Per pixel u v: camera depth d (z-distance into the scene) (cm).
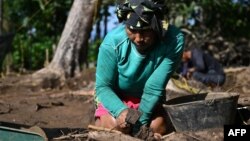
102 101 404
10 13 1335
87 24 943
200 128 408
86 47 957
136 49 391
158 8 370
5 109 638
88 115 586
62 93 787
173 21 1015
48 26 1317
